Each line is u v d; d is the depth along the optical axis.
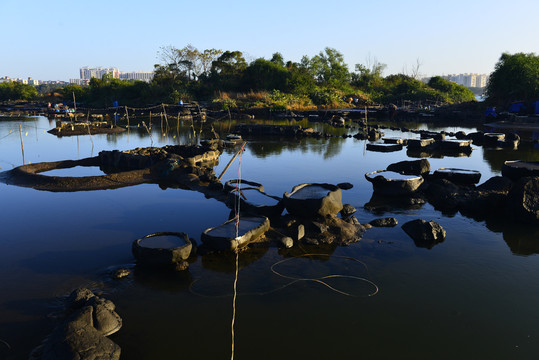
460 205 13.41
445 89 81.25
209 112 56.38
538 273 8.85
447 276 8.70
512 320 7.12
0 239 10.60
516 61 47.53
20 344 6.33
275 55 85.12
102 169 20.25
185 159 19.09
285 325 6.91
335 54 88.75
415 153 25.27
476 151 26.31
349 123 48.56
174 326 6.85
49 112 61.38
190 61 81.88
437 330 6.82
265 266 9.09
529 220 11.98
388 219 11.83
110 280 8.35
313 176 18.25
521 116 42.47
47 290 7.95
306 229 10.86
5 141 31.64
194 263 9.17
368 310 7.38
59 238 10.67
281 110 55.19
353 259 9.51
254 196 13.09
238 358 6.08
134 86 77.25
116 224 11.80
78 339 5.86
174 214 12.74
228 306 7.46
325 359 6.08
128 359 6.03
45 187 16.12
